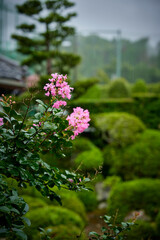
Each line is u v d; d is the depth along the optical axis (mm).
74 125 1367
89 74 29688
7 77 6750
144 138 7996
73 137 1400
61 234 2715
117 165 7707
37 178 1375
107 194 6461
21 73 8195
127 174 7551
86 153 6402
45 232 1690
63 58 8852
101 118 8383
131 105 10102
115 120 8320
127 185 5727
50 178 1346
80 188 1470
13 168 1239
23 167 1296
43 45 9258
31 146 1313
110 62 30016
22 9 8250
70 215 3168
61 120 1328
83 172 1613
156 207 5301
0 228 1197
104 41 30328
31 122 1482
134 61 28547
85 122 1382
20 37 8828
